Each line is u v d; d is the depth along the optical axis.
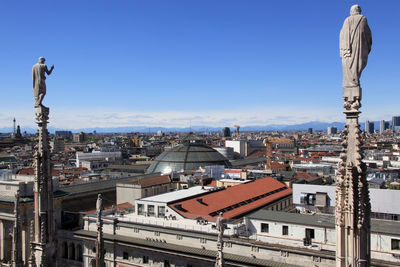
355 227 15.77
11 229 77.75
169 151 169.12
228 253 59.34
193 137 174.62
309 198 81.88
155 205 76.12
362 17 15.54
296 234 59.66
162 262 65.31
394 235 52.31
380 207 68.06
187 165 158.88
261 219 63.06
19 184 78.94
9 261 69.31
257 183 104.38
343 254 16.05
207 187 100.56
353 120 16.16
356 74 15.78
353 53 15.66
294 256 53.59
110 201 113.81
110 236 71.25
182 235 64.69
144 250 67.12
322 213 70.25
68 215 92.06
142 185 106.31
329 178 151.88
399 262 49.31
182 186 118.12
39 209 20.92
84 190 112.62
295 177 138.75
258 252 56.72
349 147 16.16
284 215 65.31
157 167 164.25
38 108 20.84
